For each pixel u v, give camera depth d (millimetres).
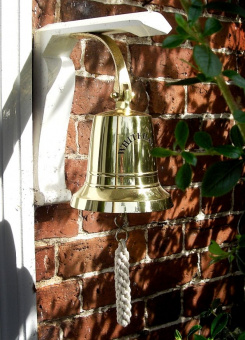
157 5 1432
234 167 1071
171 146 1495
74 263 1314
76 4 1264
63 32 1064
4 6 1111
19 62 1137
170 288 1528
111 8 1336
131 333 1450
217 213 1633
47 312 1276
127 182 976
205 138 1075
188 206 1548
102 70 1333
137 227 1434
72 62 1174
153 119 1447
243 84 959
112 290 1396
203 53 884
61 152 1211
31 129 1168
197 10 938
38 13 1191
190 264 1572
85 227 1327
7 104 1133
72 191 1297
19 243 1182
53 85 1141
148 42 1421
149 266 1470
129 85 981
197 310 1603
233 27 1635
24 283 1198
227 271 1684
